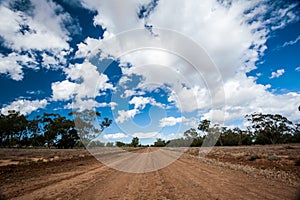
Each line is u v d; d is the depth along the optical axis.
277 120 52.28
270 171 8.58
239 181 6.64
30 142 46.31
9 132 43.72
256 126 53.81
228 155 19.08
